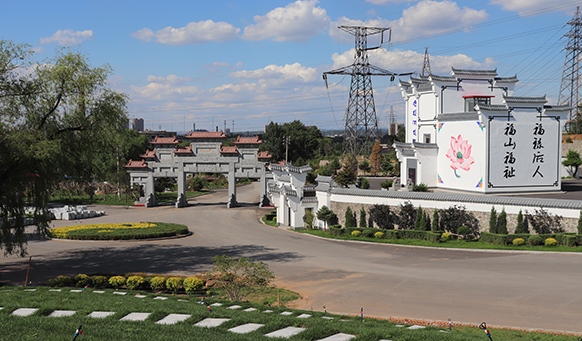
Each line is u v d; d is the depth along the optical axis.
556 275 25.42
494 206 35.88
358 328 13.98
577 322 18.41
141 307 16.17
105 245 38.97
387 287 24.28
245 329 13.41
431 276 26.33
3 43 25.94
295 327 13.92
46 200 28.92
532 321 18.62
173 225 47.16
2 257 33.56
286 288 24.53
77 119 28.86
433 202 39.03
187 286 23.22
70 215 56.41
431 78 59.22
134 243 39.97
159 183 94.88
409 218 40.00
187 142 143.50
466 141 53.50
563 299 21.27
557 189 53.06
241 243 39.19
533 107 51.69
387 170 89.06
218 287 24.05
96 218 58.00
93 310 15.29
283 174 54.38
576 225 32.66
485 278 25.41
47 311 14.74
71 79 28.14
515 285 23.80
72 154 29.38
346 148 106.81
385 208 40.94
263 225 50.81
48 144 25.38
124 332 12.32
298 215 46.84
